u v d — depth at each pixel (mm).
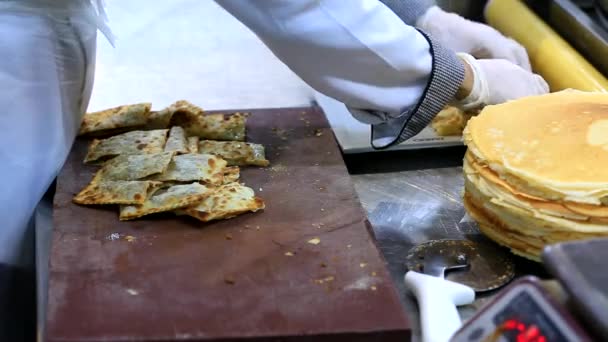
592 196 1028
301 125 1350
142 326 973
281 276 1040
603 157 1062
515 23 1522
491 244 1143
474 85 1231
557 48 1399
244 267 1054
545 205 1050
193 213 1128
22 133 1241
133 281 1031
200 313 989
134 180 1183
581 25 1428
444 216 1216
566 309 802
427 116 1196
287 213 1145
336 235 1105
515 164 1067
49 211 1243
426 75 1177
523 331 818
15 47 1217
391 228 1193
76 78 1288
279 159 1262
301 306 999
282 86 1549
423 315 1013
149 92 1519
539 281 826
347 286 1024
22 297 1264
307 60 1147
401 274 1111
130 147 1258
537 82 1291
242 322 979
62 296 1008
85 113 1356
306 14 1110
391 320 980
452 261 1110
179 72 1593
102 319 980
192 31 1759
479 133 1127
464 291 1045
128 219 1132
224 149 1260
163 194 1156
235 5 1117
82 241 1094
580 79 1324
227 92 1524
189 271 1048
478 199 1122
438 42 1196
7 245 1253
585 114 1132
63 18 1249
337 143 1309
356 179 1295
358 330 970
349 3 1115
